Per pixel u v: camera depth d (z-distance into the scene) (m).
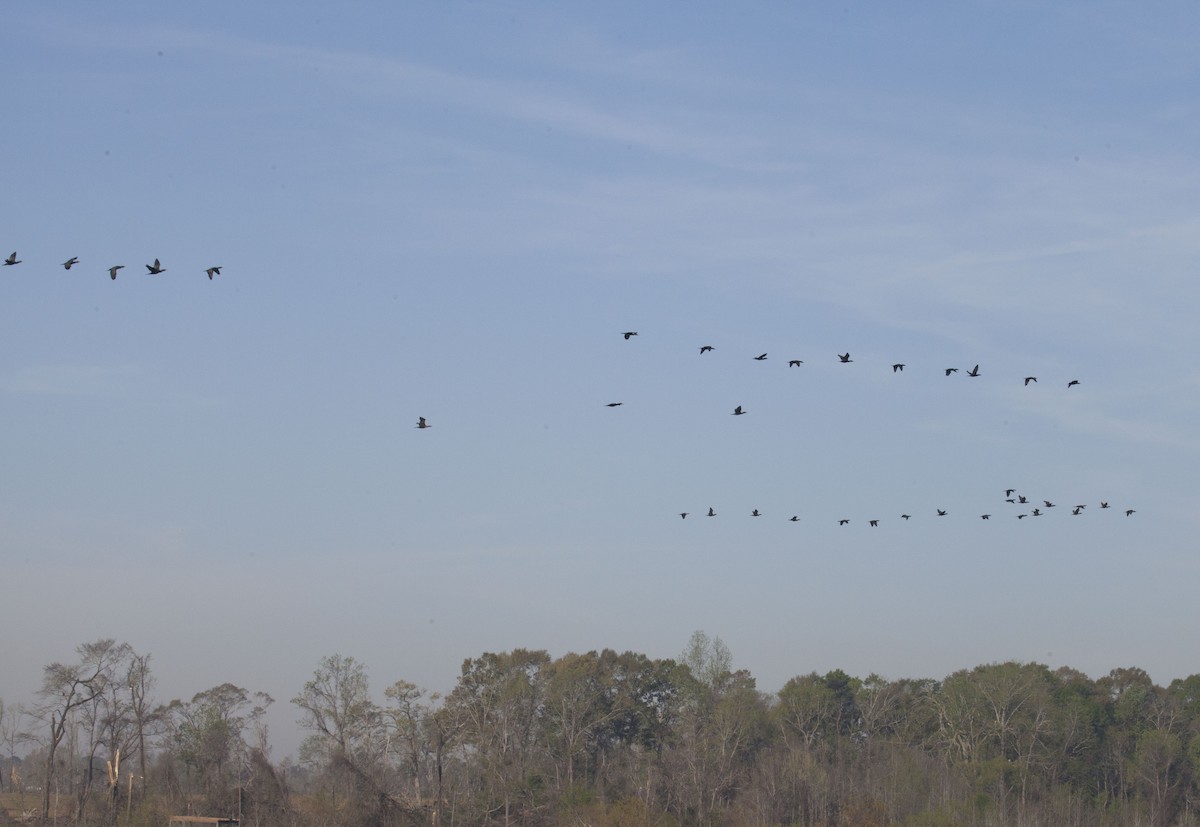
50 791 118.81
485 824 103.94
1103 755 134.12
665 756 113.94
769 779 107.38
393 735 111.25
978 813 110.31
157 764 108.56
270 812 99.19
